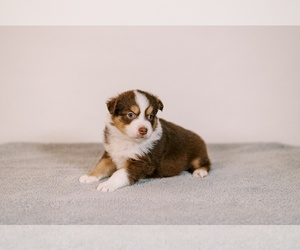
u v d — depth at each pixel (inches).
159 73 43.1
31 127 43.5
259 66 43.4
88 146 41.8
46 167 33.4
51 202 24.1
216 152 40.9
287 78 43.6
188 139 33.5
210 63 43.1
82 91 43.0
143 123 28.5
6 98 42.6
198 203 24.5
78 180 29.3
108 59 42.5
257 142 43.9
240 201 25.0
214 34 42.5
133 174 29.1
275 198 25.7
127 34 42.1
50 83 42.6
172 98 43.7
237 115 44.4
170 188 27.8
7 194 25.7
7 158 36.7
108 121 31.1
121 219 21.8
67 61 42.3
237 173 32.2
